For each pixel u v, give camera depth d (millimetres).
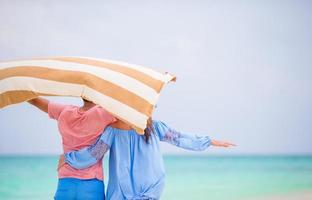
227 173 19484
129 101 4770
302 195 12656
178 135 5383
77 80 4855
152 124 5195
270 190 13891
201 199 12086
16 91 4953
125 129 5109
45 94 4898
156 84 4863
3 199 12445
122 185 5070
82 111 5176
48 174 18156
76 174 5070
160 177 5160
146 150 5121
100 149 5059
